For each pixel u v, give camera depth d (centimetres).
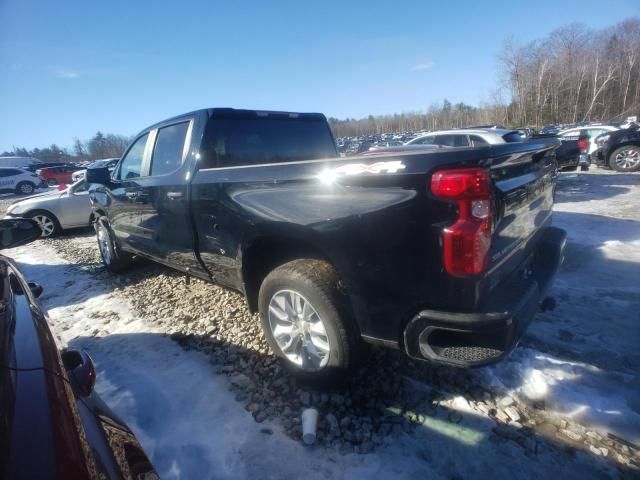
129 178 408
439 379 247
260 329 323
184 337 318
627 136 1106
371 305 201
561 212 683
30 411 101
